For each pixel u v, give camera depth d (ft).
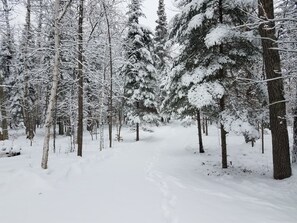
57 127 147.02
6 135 76.23
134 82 93.56
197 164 46.91
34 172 30.99
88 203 22.31
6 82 110.22
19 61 77.51
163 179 33.06
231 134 96.73
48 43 44.14
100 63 71.82
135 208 20.93
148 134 114.11
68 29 43.19
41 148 63.57
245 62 42.27
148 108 95.91
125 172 37.58
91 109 93.76
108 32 70.18
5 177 28.40
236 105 38.78
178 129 126.52
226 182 33.30
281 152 32.27
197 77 39.01
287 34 32.89
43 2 42.50
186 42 43.98
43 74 52.70
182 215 19.20
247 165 46.52
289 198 25.76
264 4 31.07
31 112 90.89
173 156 58.13
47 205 21.77
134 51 89.71
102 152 58.13
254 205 22.53
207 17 37.86
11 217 19.08
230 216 19.17
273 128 32.68
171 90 55.01
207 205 21.88
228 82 40.86
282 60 35.60
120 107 99.55
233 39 39.17
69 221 18.22
